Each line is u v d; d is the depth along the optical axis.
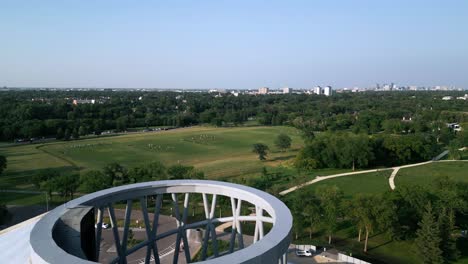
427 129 154.88
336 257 48.41
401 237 53.94
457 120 184.12
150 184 32.81
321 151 107.38
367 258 48.78
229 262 17.50
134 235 55.81
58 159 114.38
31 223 28.42
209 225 33.59
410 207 53.88
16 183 86.44
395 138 115.00
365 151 103.62
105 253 48.75
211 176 90.62
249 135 168.00
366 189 81.12
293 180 82.88
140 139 156.62
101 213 29.23
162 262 46.38
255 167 103.69
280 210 25.47
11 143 145.25
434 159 117.50
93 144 143.00
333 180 90.50
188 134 172.25
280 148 131.38
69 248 22.34
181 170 79.75
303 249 50.62
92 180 73.75
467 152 126.81
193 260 46.91
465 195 60.53
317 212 54.44
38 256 18.17
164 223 61.66
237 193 32.03
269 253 18.95
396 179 90.69
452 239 47.06
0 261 22.55
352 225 59.91
